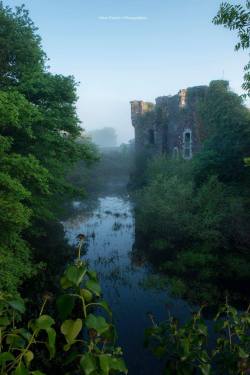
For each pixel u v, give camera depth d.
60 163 15.71
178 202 19.45
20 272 10.65
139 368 8.62
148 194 21.75
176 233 18.88
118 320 11.15
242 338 3.24
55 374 7.88
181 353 2.92
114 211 30.72
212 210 17.72
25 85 13.18
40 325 2.12
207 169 21.17
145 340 3.22
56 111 13.79
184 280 14.38
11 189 9.34
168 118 34.94
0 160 9.65
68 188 15.75
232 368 3.10
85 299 2.08
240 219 16.33
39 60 15.52
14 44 13.91
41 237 19.47
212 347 8.99
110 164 66.25
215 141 22.39
